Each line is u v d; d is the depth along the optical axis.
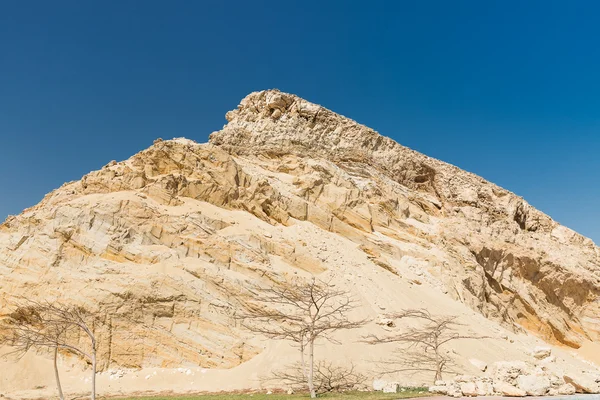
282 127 66.00
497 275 62.38
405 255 52.38
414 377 29.23
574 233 77.94
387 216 57.38
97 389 26.09
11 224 36.69
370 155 67.56
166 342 29.41
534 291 64.94
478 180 79.25
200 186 41.62
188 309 30.62
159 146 43.34
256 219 43.00
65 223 33.53
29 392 25.88
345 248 46.03
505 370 25.20
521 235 70.19
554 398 21.03
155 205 37.19
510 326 55.81
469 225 65.75
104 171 39.81
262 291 33.34
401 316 34.81
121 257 32.59
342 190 55.03
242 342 30.08
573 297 66.06
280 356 28.95
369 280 40.97
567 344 62.72
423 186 72.25
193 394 24.95
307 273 37.91
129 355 28.69
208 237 35.78
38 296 30.50
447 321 31.95
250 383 26.84
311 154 62.97
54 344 24.53
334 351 29.80
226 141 64.00
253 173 54.50
